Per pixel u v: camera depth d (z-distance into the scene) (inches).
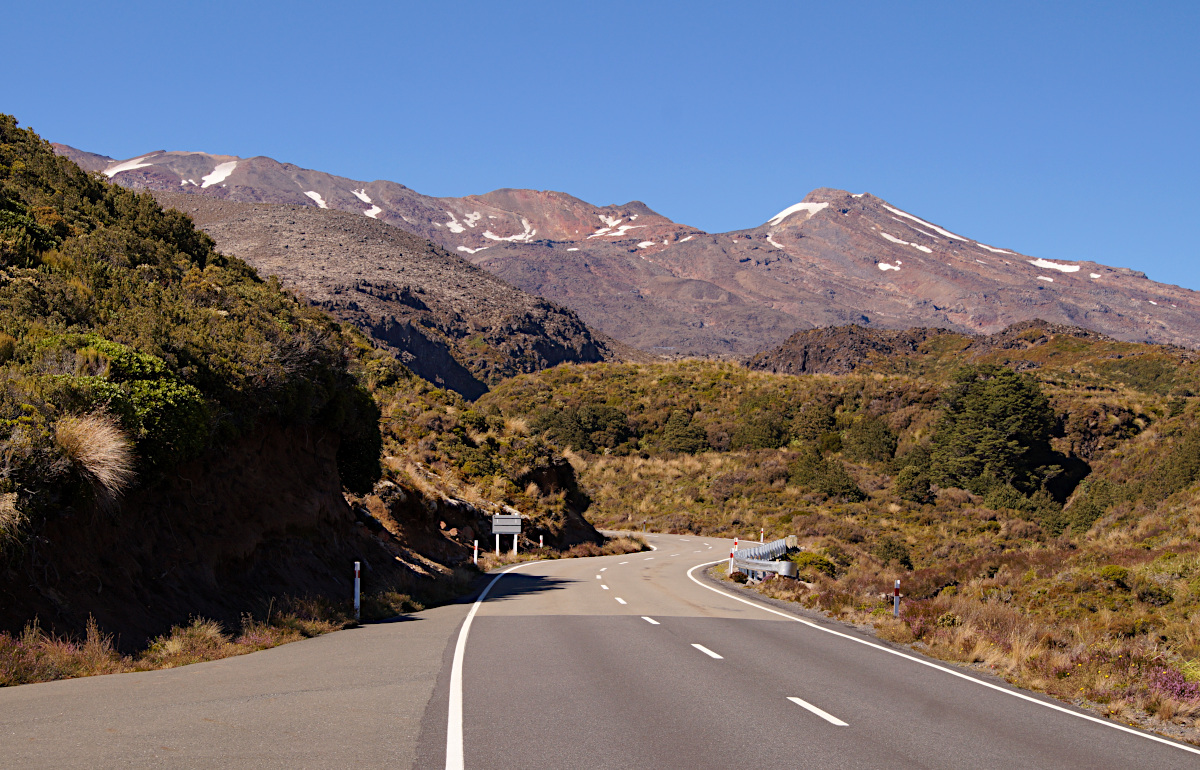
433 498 1243.2
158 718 278.7
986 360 5836.6
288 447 765.3
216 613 505.7
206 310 718.5
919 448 3117.6
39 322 567.5
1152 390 4323.3
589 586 943.0
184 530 540.7
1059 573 893.8
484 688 350.9
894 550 1845.5
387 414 1715.1
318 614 561.3
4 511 370.3
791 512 2541.8
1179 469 1913.1
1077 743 298.0
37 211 946.7
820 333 7691.9
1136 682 416.5
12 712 280.5
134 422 477.1
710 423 3725.4
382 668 396.2
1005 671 451.8
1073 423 3048.7
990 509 2529.5
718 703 334.3
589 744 265.1
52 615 391.5
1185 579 775.1
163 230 1267.2
